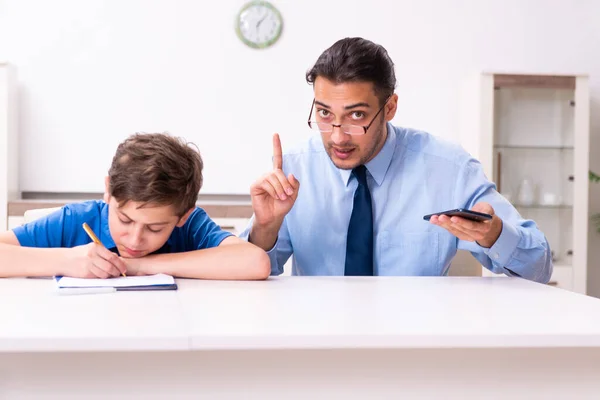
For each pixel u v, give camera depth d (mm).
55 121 3695
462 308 1096
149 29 3738
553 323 968
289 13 3818
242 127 3809
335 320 960
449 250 1823
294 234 1854
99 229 1548
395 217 1812
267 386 883
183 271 1415
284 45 3816
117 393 861
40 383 851
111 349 819
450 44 3928
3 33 3658
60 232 1531
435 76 3922
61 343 812
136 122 3746
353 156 1633
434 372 911
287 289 1294
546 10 3996
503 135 3713
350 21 3861
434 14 3910
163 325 896
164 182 1313
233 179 3814
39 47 3682
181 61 3762
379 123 1619
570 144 3756
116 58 3723
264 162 3826
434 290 1318
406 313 1035
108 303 1078
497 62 3969
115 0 3717
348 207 1823
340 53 1548
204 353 871
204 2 3764
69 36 3693
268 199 1611
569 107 3748
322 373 891
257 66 3809
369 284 1399
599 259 4172
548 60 4016
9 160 3482
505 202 1799
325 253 1835
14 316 950
